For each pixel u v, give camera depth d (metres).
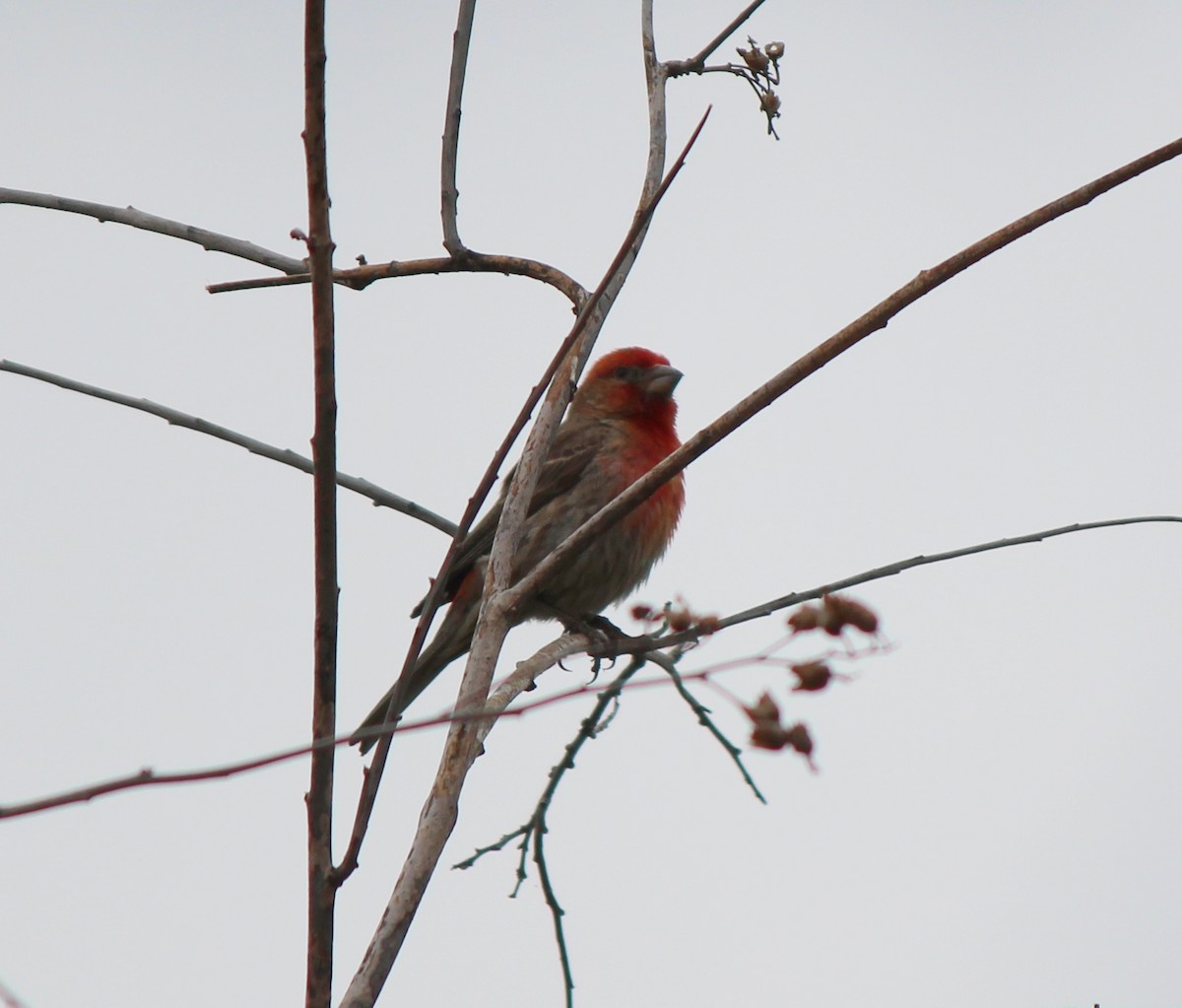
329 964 6.28
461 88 9.02
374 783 6.46
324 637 6.46
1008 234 6.81
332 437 6.39
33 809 3.83
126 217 9.19
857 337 6.96
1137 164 6.73
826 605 4.74
